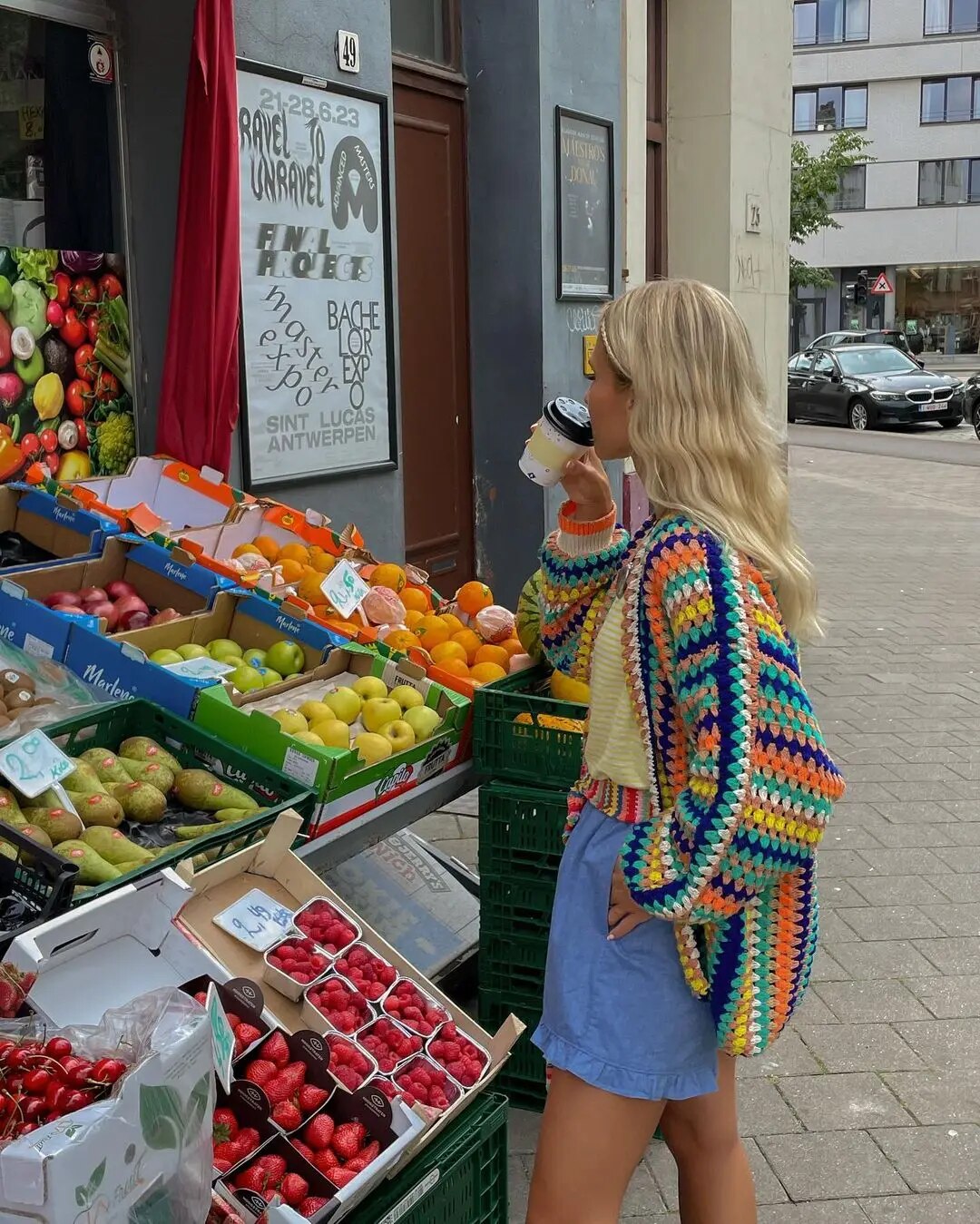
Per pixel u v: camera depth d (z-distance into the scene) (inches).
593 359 84.0
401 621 150.5
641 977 78.5
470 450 298.2
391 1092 85.7
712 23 404.2
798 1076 137.3
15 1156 58.1
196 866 98.9
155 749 112.2
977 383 940.6
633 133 336.8
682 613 72.4
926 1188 119.3
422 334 273.7
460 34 279.7
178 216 173.3
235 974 89.2
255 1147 79.9
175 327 175.5
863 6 1807.3
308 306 206.7
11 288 166.6
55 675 121.0
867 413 1004.6
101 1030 71.1
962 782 227.3
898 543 499.8
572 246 297.0
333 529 218.2
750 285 439.8
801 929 77.4
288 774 110.7
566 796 123.5
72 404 178.2
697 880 69.9
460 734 128.9
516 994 130.3
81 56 177.5
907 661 316.5
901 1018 148.7
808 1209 116.0
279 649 136.1
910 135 1834.4
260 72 190.9
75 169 180.2
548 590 96.9
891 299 1910.7
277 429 202.5
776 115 450.6
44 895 83.4
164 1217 66.1
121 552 146.9
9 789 103.3
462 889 155.2
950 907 177.0
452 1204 89.0
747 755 69.3
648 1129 81.8
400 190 261.1
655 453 77.0
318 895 99.5
